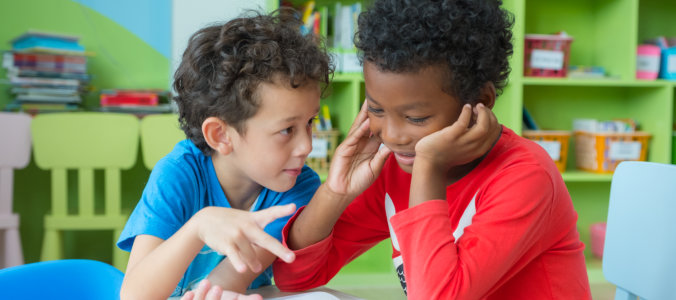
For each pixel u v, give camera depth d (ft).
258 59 2.45
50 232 6.97
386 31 2.13
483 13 2.20
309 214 2.71
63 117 6.96
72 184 7.92
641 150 7.76
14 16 7.75
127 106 7.43
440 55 2.13
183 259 2.28
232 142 2.63
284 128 2.51
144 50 8.11
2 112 7.06
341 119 7.92
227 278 2.67
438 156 2.30
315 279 2.83
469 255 2.25
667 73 7.72
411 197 2.37
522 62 7.25
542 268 2.60
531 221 2.28
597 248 8.10
